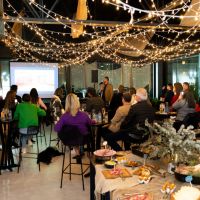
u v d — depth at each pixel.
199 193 1.48
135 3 6.49
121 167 2.07
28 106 4.34
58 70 9.70
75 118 3.49
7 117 4.25
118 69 10.37
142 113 3.52
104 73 10.30
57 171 3.91
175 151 1.82
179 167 1.85
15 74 9.06
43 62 9.27
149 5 5.26
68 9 7.06
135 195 1.58
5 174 3.81
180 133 1.84
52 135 6.50
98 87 10.12
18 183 3.48
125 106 4.01
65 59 9.27
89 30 8.22
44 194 3.15
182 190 1.52
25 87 9.18
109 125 4.23
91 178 2.34
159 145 1.92
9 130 3.98
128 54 9.08
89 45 8.72
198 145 1.76
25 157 4.57
